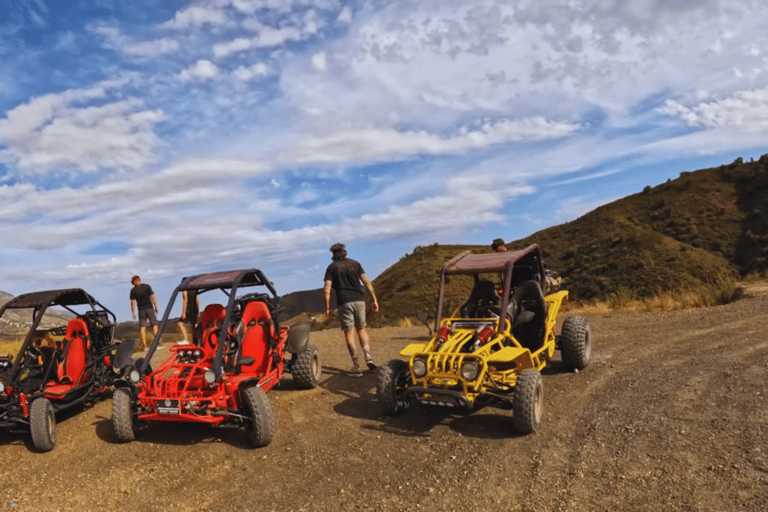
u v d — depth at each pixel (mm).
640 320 11391
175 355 6492
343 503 4215
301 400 7086
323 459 5090
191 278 6922
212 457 5340
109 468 5234
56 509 4461
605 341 9320
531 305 6789
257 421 5375
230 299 6168
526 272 7129
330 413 6453
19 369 6547
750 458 4125
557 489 4102
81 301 7426
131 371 5559
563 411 5809
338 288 8266
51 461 5551
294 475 4801
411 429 5672
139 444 5809
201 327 6785
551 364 7973
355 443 5410
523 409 5133
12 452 5895
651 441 4703
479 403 5879
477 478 4422
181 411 5551
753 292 13289
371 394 7164
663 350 8102
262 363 7027
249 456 5305
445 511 3965
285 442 5598
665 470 4156
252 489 4598
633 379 6672
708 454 4305
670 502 3713
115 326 7797
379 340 11727
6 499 4695
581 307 15539
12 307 6746
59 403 6609
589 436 5008
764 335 8203
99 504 4520
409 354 5629
